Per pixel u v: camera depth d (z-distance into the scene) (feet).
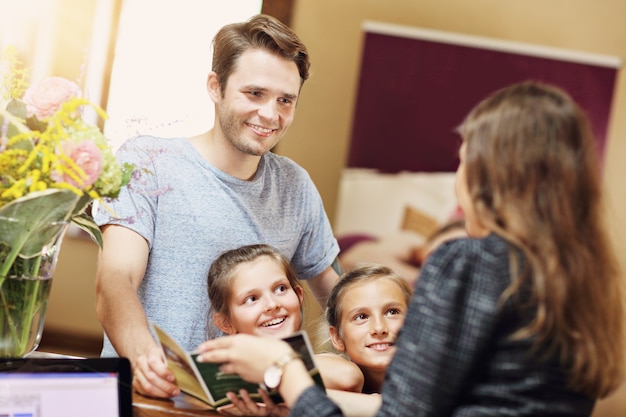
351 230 14.55
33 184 5.05
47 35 11.91
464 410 4.22
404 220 14.56
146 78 11.51
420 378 4.15
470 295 4.19
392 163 14.47
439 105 14.46
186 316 6.87
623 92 14.64
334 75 14.28
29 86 5.84
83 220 5.73
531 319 4.16
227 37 6.64
